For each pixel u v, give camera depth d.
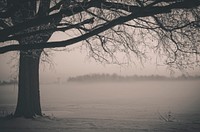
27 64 20.72
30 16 10.74
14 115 20.22
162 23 11.67
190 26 11.30
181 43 13.18
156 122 18.88
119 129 15.74
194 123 18.27
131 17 8.72
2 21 12.16
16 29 8.98
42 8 10.96
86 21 9.80
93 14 10.44
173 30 11.48
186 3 8.34
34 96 20.91
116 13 11.15
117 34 13.74
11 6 9.75
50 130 15.32
